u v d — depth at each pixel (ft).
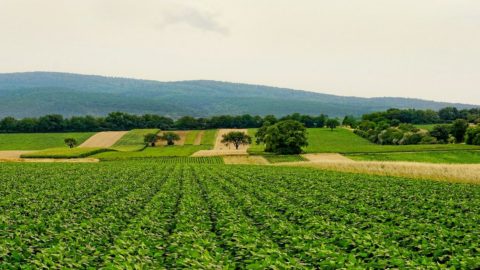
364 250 39.17
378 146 358.23
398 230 49.83
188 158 304.50
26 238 44.34
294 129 334.65
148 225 53.11
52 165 214.90
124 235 45.80
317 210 70.03
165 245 41.96
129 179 135.33
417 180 131.34
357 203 79.71
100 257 37.04
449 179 136.77
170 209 69.72
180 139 520.42
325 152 332.60
